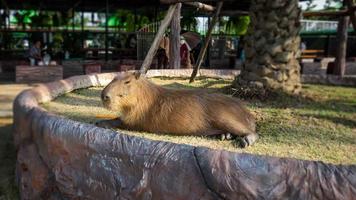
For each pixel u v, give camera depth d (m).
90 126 2.38
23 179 2.93
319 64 11.77
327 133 3.21
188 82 5.71
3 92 7.51
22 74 9.08
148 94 3.01
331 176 1.72
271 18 4.31
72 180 2.41
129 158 2.12
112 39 16.50
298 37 4.49
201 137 2.95
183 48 7.83
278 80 4.43
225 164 1.86
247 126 3.02
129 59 10.73
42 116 2.72
